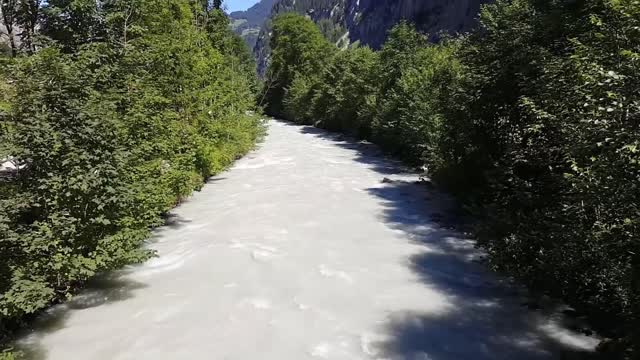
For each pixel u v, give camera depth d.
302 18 56.47
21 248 6.98
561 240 7.12
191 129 14.22
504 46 11.16
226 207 14.38
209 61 17.91
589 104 5.87
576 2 9.76
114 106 8.59
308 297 8.56
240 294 8.64
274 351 6.89
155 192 9.78
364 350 6.94
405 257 10.49
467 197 13.82
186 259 10.23
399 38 28.14
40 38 9.61
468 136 12.91
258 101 58.72
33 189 7.22
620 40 6.07
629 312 6.02
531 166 9.43
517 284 9.03
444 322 7.74
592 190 5.75
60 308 8.07
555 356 6.76
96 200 7.52
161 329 7.45
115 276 9.37
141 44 12.84
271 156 24.83
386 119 25.36
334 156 25.14
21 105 7.45
